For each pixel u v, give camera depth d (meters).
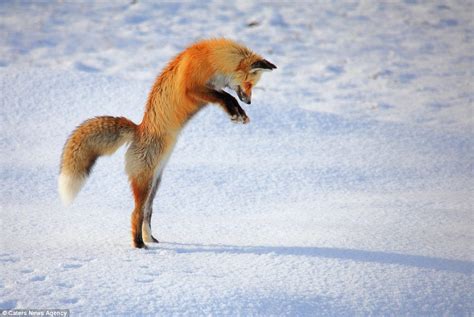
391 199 14.38
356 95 27.25
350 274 9.46
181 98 11.81
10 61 27.86
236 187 15.41
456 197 14.58
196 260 10.05
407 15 39.62
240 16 38.91
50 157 16.75
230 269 9.60
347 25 37.94
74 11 38.25
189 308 8.14
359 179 16.19
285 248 10.75
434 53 33.66
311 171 16.62
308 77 29.59
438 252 10.53
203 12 39.38
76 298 8.23
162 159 11.79
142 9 39.31
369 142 19.36
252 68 12.01
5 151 17.02
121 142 11.73
